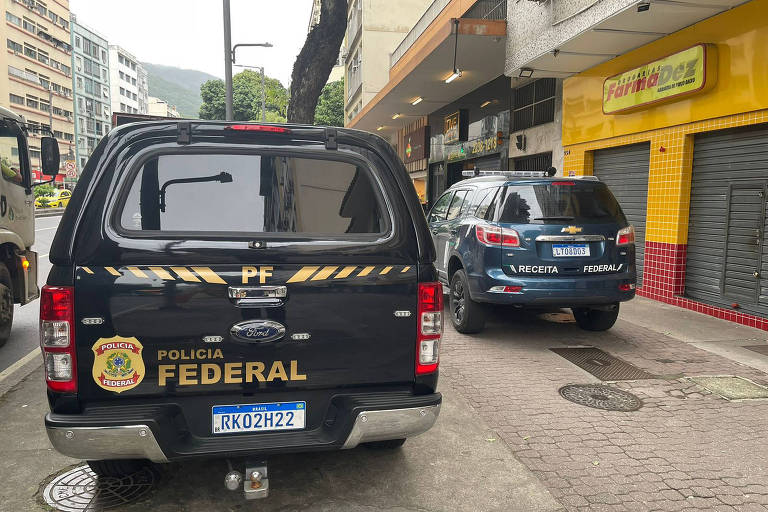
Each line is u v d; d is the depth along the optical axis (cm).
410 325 274
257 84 6406
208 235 254
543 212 580
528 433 392
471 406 439
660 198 868
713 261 784
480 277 597
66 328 238
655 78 843
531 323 723
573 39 854
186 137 263
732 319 734
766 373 526
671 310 805
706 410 437
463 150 1791
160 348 246
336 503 300
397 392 275
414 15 3077
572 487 320
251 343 254
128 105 11306
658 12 730
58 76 7119
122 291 242
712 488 321
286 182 269
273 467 338
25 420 408
